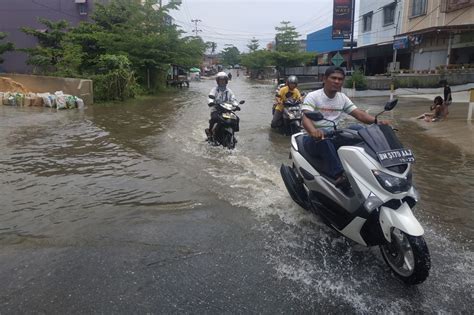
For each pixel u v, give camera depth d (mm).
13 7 31359
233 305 2979
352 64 37656
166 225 4352
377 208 3357
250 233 4195
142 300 3010
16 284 3182
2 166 6598
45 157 7211
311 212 4664
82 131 9875
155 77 26422
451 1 22656
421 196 5406
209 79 59875
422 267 3082
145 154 7543
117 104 17312
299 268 3520
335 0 30766
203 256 3693
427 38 24859
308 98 4535
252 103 18266
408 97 22078
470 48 23156
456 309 2982
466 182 6020
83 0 30781
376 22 33125
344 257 3736
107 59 19859
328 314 2896
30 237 4027
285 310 2932
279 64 46031
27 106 15117
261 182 5887
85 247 3820
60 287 3150
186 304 2979
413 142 9062
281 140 9102
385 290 3211
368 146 3504
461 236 4215
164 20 27422
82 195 5270
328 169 3967
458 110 14773
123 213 4676
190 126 10953
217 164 6887
